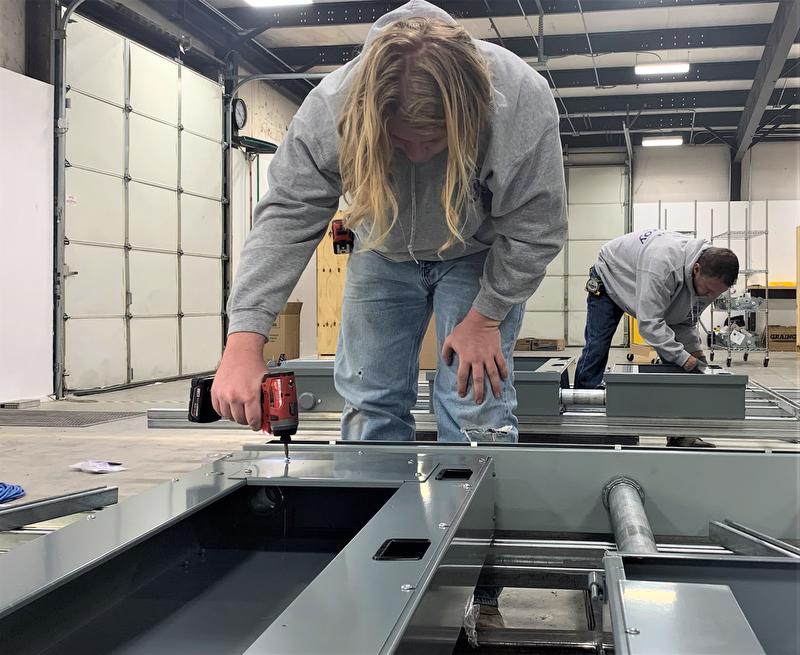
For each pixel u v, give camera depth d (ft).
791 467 3.65
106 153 21.66
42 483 9.39
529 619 4.98
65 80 20.02
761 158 42.14
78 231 20.58
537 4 24.89
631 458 3.77
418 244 4.50
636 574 2.10
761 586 2.05
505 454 3.86
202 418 3.94
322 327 27.50
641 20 27.99
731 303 33.88
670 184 43.04
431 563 2.01
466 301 4.80
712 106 36.47
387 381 5.10
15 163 18.66
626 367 10.19
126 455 11.36
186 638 2.34
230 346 3.83
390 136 3.29
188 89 25.81
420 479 3.12
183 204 25.67
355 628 1.58
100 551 2.24
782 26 24.48
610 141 43.21
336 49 30.99
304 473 3.30
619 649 1.54
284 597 2.68
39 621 2.13
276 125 34.12
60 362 19.85
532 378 9.00
